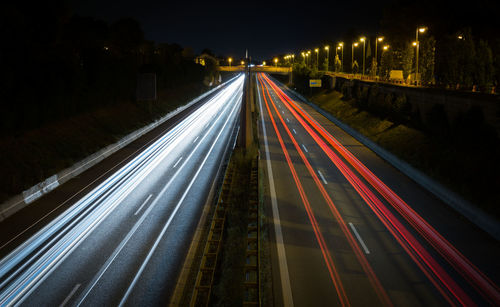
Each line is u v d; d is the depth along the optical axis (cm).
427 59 5047
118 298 1223
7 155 2372
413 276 1298
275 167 2789
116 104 4625
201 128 4806
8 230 1731
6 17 3034
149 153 3350
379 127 3762
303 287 1234
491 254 1453
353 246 1519
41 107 3008
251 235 1625
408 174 2562
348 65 12638
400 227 1703
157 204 2067
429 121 3047
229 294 1203
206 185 2414
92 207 2019
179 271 1381
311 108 6812
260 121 5272
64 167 2578
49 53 3781
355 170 2694
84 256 1491
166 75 6950
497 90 3181
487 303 1147
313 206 1975
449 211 1905
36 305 1183
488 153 2242
